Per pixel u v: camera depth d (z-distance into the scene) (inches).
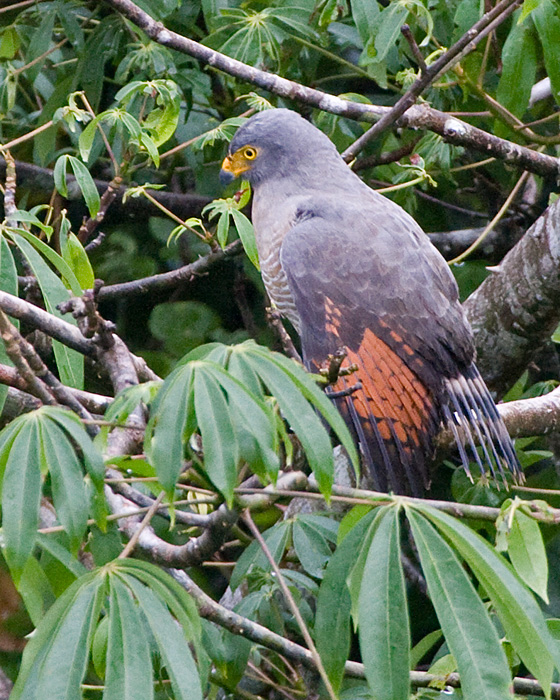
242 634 227.8
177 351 418.0
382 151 422.0
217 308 453.4
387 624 161.0
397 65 382.3
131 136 311.3
